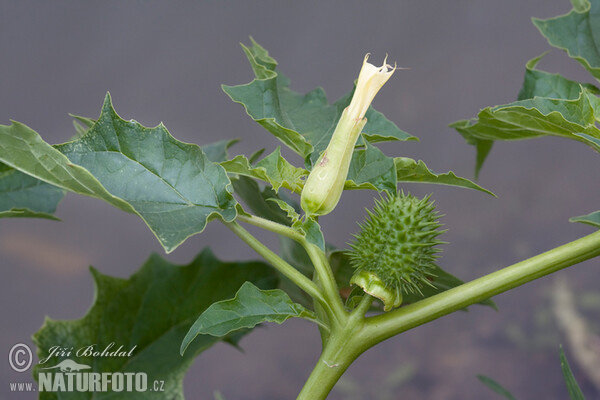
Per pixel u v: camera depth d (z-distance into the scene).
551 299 2.46
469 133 0.66
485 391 2.43
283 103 0.67
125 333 0.66
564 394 2.37
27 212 0.60
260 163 0.59
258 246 0.58
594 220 0.62
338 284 0.64
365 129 0.66
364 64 0.57
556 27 0.68
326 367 0.58
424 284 0.63
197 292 0.68
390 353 2.52
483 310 2.52
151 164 0.58
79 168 0.53
